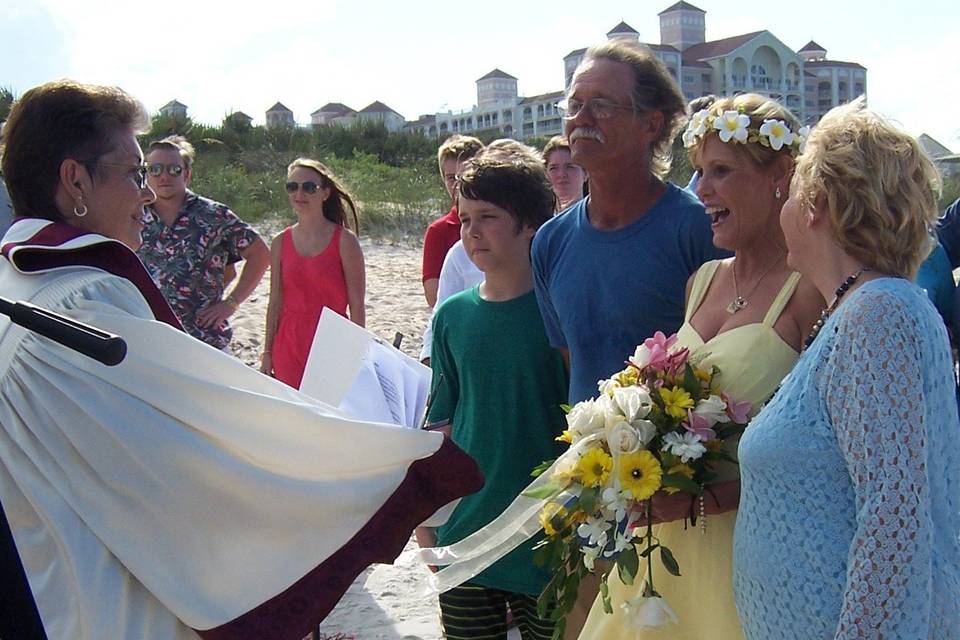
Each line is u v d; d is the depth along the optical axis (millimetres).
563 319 3416
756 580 2305
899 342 2068
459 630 3512
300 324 6172
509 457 3504
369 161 30141
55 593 2404
